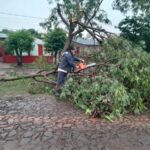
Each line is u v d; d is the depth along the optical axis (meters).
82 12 12.59
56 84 7.72
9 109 6.28
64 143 4.30
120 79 6.76
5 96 7.92
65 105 6.70
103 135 4.69
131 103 6.35
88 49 9.02
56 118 5.59
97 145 4.25
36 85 9.20
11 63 34.59
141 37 19.58
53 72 9.41
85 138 4.52
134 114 6.18
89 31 9.89
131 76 6.64
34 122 5.29
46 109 6.30
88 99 6.22
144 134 4.80
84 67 7.66
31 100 7.27
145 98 6.87
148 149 4.16
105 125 5.24
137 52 7.35
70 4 17.78
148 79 6.71
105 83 6.21
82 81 6.88
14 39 31.78
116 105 5.86
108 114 5.76
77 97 6.52
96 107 5.78
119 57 7.51
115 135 4.71
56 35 30.84
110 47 8.32
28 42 32.19
